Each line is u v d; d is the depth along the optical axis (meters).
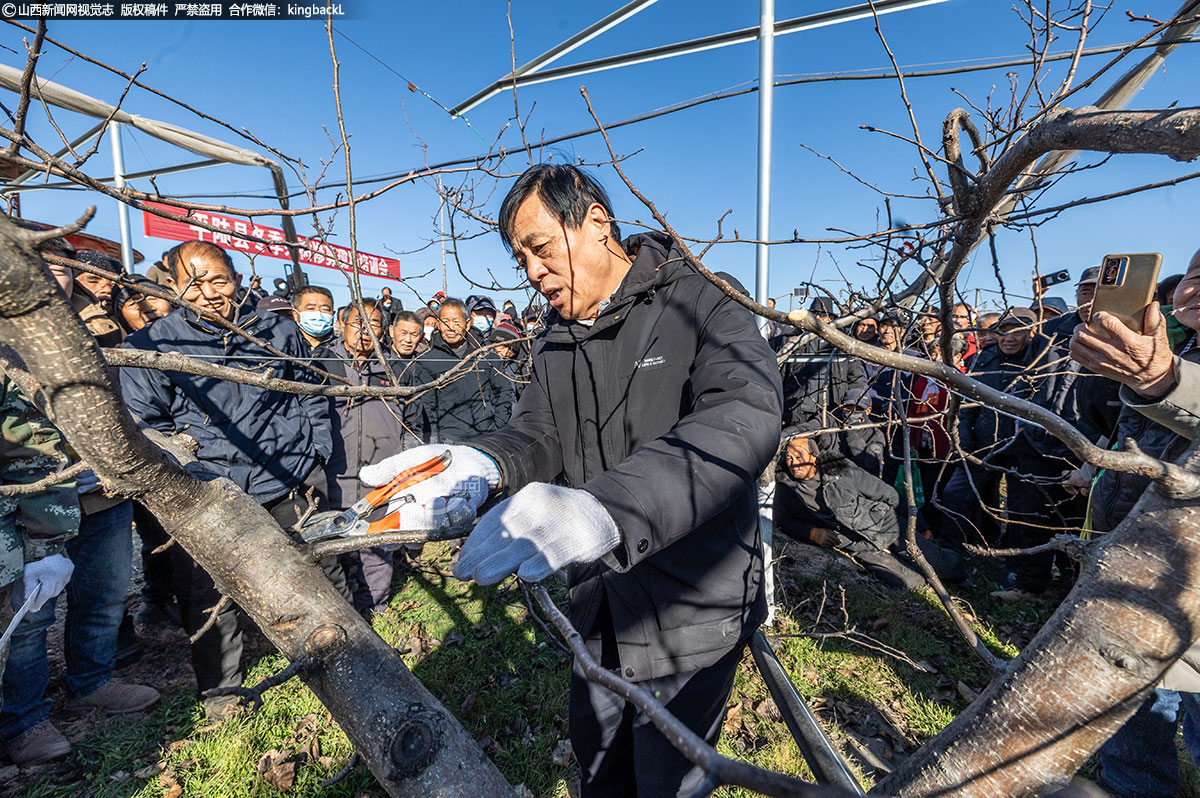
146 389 2.34
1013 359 3.69
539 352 1.60
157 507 0.88
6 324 0.60
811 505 4.21
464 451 1.30
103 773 2.34
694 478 0.89
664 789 1.40
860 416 3.43
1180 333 1.99
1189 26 1.63
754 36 3.16
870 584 3.94
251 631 3.36
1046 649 0.85
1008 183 0.85
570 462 1.48
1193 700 1.67
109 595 2.71
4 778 2.29
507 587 3.87
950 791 0.89
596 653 1.54
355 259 1.44
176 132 4.08
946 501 4.42
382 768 0.80
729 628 1.33
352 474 3.56
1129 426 1.86
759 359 1.12
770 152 2.92
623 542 0.83
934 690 2.84
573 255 1.26
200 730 2.56
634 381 1.30
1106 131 0.67
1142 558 0.79
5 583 1.75
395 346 4.41
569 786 2.32
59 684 2.91
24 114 0.90
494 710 2.71
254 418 2.56
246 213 1.27
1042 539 3.66
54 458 1.91
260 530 0.93
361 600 3.63
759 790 0.37
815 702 2.70
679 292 1.27
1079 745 0.81
